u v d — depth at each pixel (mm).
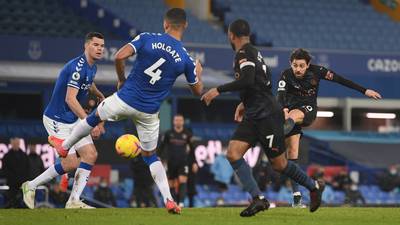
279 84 27703
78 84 26203
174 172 43688
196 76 22594
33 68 54812
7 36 55469
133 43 21594
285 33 70125
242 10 72250
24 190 27109
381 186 58062
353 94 65438
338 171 56094
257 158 52375
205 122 63625
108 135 52406
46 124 27109
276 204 44188
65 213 23516
